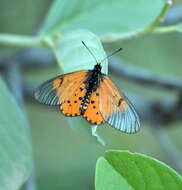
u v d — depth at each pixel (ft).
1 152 1.38
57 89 1.38
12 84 1.95
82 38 1.38
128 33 1.57
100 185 1.14
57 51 1.42
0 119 1.39
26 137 1.40
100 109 1.35
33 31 1.97
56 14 1.60
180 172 2.04
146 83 2.02
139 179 1.14
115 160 1.14
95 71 1.39
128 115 1.35
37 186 2.03
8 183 1.37
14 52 2.01
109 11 1.61
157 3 1.61
